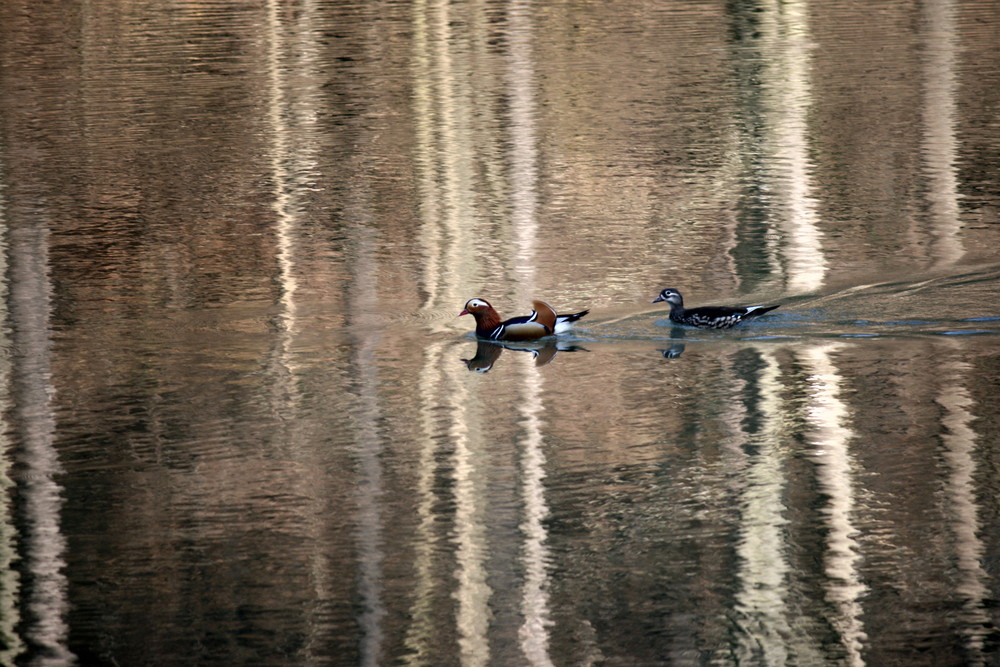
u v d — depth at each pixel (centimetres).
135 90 15488
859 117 13612
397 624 4612
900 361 7081
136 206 10781
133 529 5300
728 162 11938
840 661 4384
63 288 8675
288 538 5228
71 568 5000
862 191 10806
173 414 6475
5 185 11481
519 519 5359
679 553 5091
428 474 5784
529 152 12469
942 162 11669
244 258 9344
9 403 6625
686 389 6750
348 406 6575
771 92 15012
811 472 5750
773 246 9331
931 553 5053
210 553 5112
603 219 10212
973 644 4462
